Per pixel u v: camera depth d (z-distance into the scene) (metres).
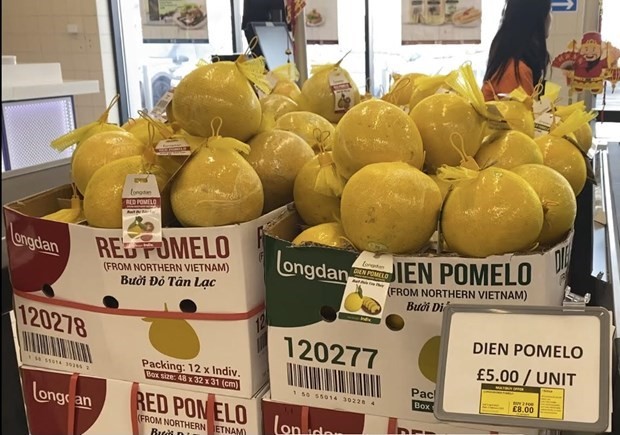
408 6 5.35
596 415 0.66
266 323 0.94
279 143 1.08
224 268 0.91
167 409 0.99
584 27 2.03
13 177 1.45
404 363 0.86
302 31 2.01
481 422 0.68
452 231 0.83
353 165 0.94
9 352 1.14
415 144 0.93
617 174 1.94
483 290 0.81
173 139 0.97
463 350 0.70
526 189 0.82
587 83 1.95
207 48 6.37
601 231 1.61
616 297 1.17
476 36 5.27
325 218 1.02
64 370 1.04
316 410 0.91
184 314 0.94
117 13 6.18
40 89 4.26
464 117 0.98
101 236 0.95
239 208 0.92
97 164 1.06
